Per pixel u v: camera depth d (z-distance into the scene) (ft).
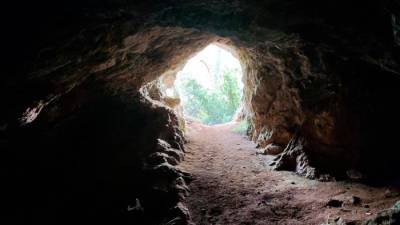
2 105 20.81
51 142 32.35
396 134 33.30
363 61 30.99
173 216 27.96
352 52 25.85
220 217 28.53
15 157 28.78
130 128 39.70
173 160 38.86
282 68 39.83
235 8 24.16
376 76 32.37
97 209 28.94
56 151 32.73
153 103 44.78
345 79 33.65
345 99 34.88
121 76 34.99
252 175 38.29
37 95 23.26
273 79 45.55
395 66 23.57
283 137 44.88
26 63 19.48
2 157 27.78
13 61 18.62
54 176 30.81
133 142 38.11
